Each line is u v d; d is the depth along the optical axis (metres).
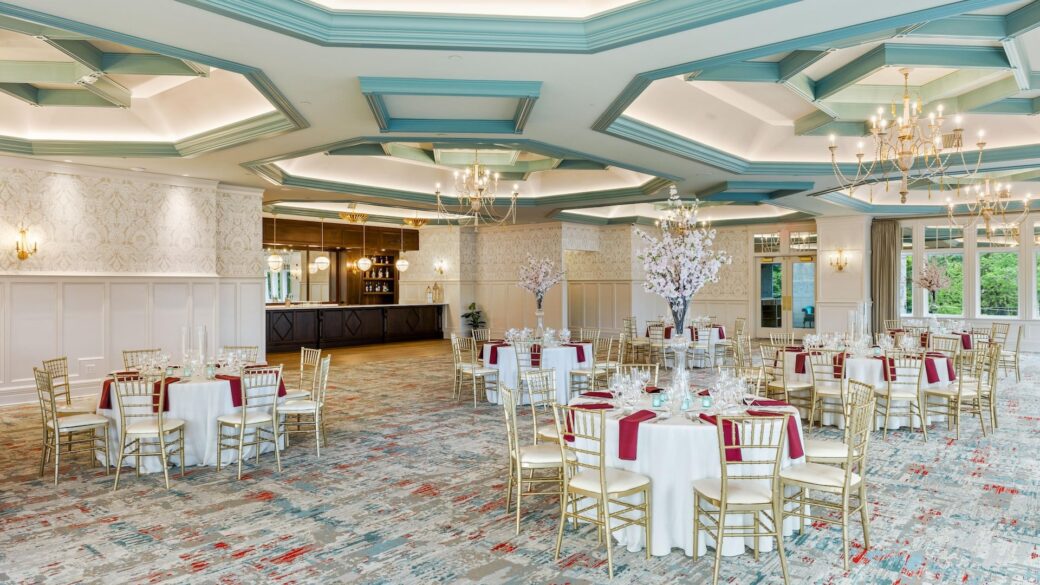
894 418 6.62
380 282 17.77
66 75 5.98
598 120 6.45
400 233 17.19
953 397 6.44
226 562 3.58
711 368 11.34
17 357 8.05
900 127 5.98
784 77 5.77
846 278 14.07
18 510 4.39
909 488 4.79
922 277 13.00
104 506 4.47
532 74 5.11
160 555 3.67
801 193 10.69
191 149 7.75
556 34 4.43
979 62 5.43
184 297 9.50
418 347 15.16
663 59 4.72
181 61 5.72
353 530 4.03
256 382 5.74
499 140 7.30
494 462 5.53
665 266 4.84
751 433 3.38
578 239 15.70
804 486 3.55
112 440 5.40
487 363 8.31
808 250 15.51
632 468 3.73
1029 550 3.69
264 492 4.77
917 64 5.45
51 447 5.88
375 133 7.01
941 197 13.23
